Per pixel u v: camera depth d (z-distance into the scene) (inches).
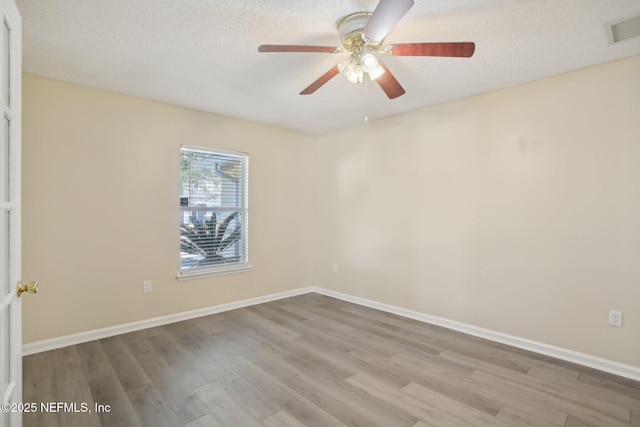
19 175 54.8
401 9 56.4
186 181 140.5
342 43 77.9
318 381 89.1
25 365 96.2
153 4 69.7
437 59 93.0
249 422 72.0
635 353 91.4
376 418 73.5
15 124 52.9
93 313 115.7
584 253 99.5
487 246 119.6
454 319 128.4
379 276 154.3
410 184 142.3
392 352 107.6
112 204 119.6
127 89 117.2
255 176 161.5
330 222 178.1
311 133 184.2
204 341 115.5
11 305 51.5
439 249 132.7
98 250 116.8
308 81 110.3
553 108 104.8
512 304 113.7
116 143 120.4
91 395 81.7
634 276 91.7
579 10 71.1
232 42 85.4
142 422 71.8
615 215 94.4
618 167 93.9
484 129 120.0
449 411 76.2
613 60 94.3
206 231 146.9
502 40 83.2
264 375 92.1
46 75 105.3
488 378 91.1
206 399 80.4
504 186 115.3
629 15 73.0
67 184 110.5
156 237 130.1
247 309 153.3
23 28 78.6
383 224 152.7
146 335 120.3
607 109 95.5
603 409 77.2
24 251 102.7
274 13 72.9
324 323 134.8
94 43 85.9
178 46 87.5
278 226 171.3
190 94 122.5
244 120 156.3
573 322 101.5
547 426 71.1
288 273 176.2
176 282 135.9
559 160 103.8
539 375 92.8
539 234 107.9
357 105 134.5
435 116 133.8
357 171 164.1
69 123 111.0
